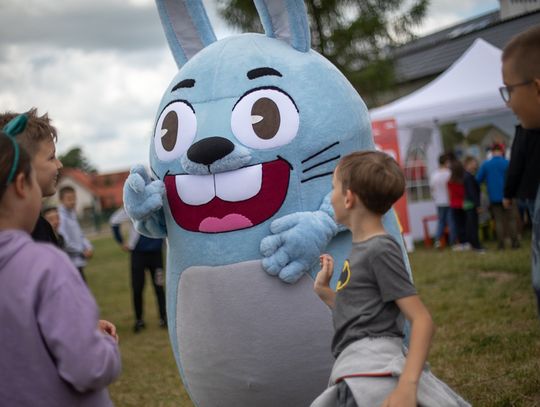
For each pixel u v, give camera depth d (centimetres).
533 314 550
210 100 307
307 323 288
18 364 180
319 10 1306
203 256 299
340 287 221
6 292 181
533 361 423
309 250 283
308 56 317
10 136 195
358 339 213
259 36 327
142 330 732
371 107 1425
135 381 528
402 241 327
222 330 293
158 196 308
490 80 1067
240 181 291
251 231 292
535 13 1753
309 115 297
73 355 176
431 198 1208
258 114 296
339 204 227
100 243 2500
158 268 730
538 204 243
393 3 1325
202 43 354
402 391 194
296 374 291
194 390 315
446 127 1392
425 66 1900
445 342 502
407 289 206
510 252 895
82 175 5519
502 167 927
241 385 295
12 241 186
